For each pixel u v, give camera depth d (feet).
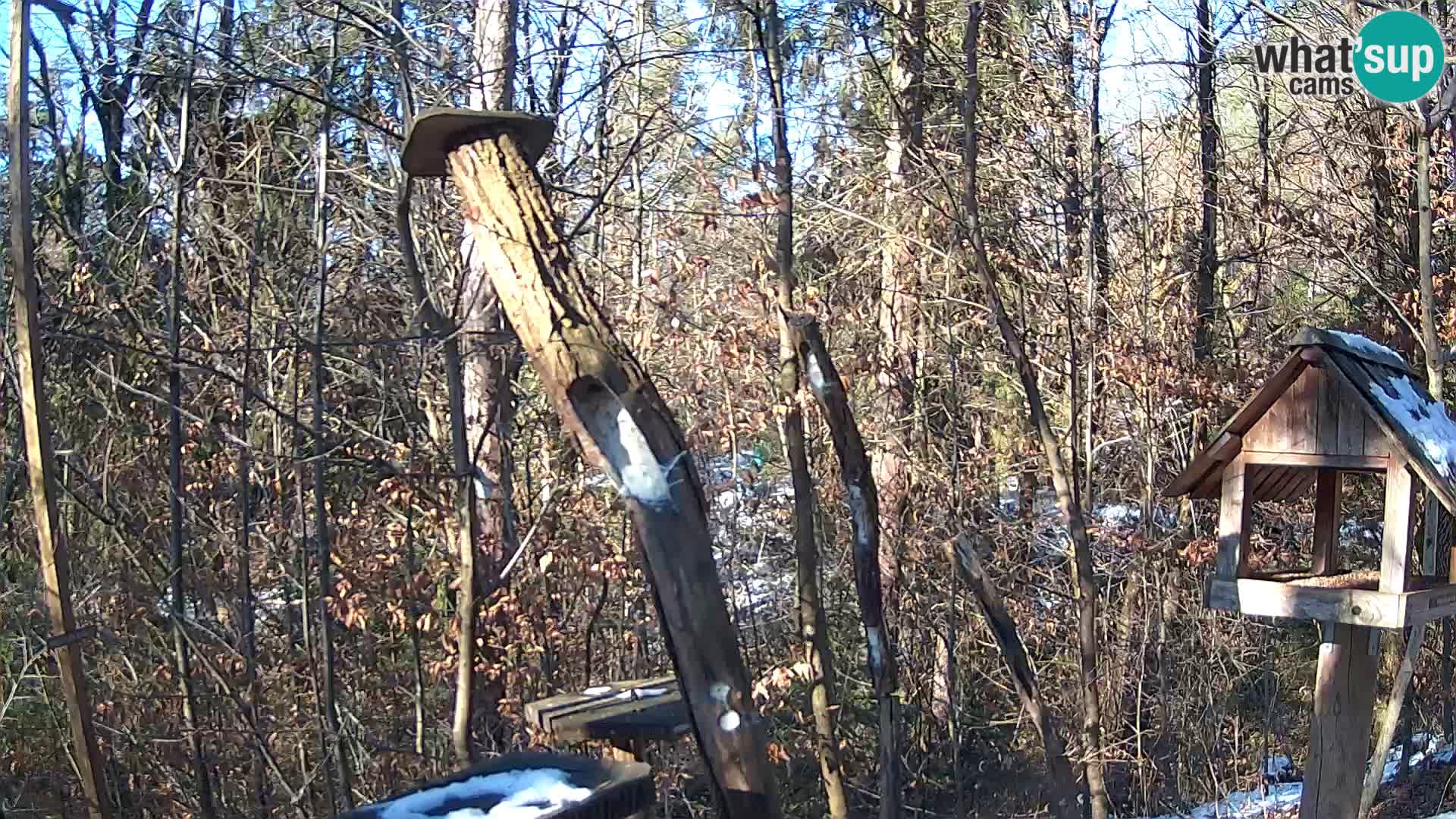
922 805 36.01
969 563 23.35
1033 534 35.96
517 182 10.69
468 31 25.75
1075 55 35.12
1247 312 38.91
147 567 30.35
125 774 30.14
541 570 28.43
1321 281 40.27
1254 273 42.42
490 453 27.04
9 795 27.58
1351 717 19.03
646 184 33.47
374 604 29.14
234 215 31.37
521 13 26.17
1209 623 36.60
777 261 26.81
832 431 18.62
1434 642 37.45
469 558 22.58
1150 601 37.45
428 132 10.84
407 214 21.38
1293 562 38.68
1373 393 17.43
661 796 32.30
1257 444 18.67
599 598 33.42
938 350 38.99
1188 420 38.17
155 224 31.30
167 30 25.09
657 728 13.94
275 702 30.96
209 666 28.07
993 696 39.81
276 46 28.86
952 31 36.32
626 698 15.75
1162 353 36.22
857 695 36.52
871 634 19.02
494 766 9.47
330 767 29.94
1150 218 39.52
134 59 28.78
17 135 16.17
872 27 29.50
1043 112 34.65
